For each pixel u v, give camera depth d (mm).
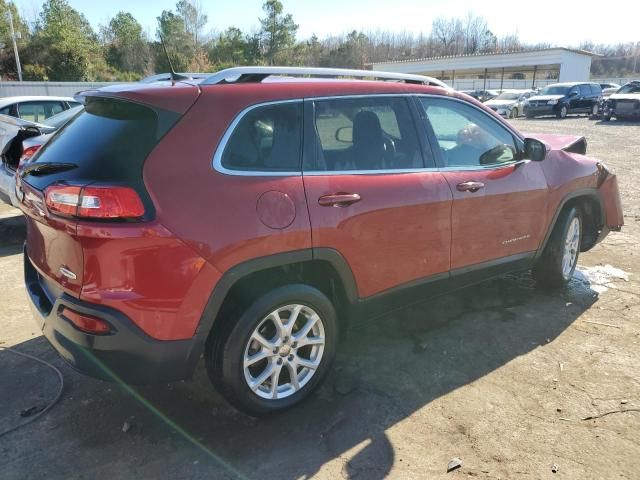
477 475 2525
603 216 4812
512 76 64500
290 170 2832
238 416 2992
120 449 2713
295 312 2900
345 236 2953
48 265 2691
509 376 3359
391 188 3168
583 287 4785
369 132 3203
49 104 9289
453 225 3518
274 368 2883
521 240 4055
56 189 2428
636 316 4184
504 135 4023
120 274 2377
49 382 3301
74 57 41062
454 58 51000
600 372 3389
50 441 2766
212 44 61406
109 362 2457
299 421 2945
